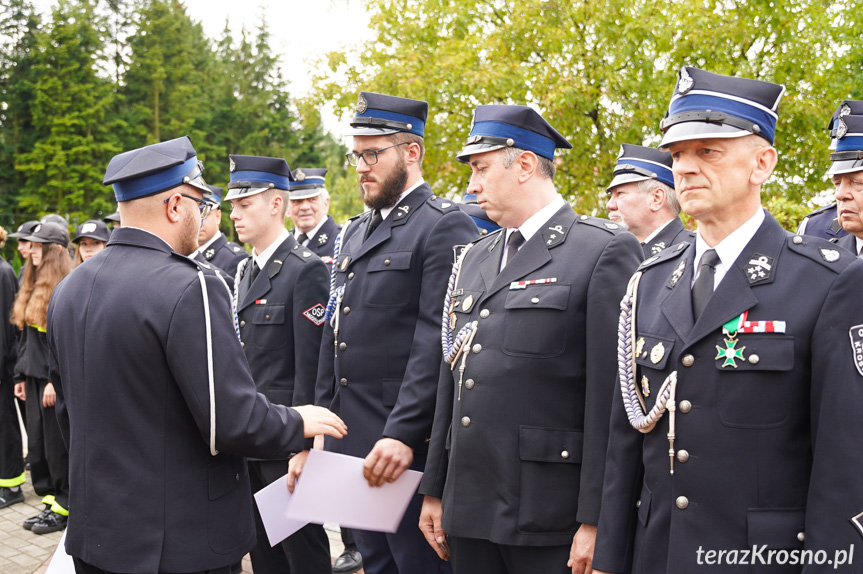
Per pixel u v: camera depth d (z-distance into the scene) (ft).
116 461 7.21
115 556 7.10
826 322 5.69
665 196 13.60
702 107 6.04
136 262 7.59
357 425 10.27
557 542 7.63
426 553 10.02
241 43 143.84
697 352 6.13
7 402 18.61
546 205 8.52
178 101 128.16
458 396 8.29
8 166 121.39
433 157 34.09
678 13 27.91
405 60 32.76
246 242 13.28
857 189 9.99
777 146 26.96
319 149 145.28
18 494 18.84
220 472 7.76
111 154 118.21
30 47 126.52
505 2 33.37
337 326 10.71
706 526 5.96
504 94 30.45
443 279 9.88
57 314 7.79
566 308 7.77
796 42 26.53
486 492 7.92
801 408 5.82
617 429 6.97
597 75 29.71
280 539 9.65
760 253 6.12
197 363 7.22
